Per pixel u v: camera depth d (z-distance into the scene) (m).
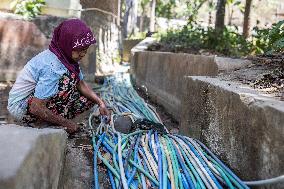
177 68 5.18
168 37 8.63
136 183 2.69
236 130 2.67
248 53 6.23
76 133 3.63
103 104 3.70
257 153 2.38
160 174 2.71
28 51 5.94
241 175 2.59
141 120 3.86
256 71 3.72
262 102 2.38
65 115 3.50
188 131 3.71
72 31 3.07
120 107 5.00
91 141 3.50
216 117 3.04
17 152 1.73
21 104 3.27
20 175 1.60
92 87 6.47
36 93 3.11
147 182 2.70
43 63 3.12
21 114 3.33
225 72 3.99
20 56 5.90
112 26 8.80
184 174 2.76
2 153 1.71
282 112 2.11
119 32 9.52
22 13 5.97
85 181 2.83
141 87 7.48
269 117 2.24
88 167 3.01
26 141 1.86
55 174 2.25
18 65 5.91
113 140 3.37
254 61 4.14
